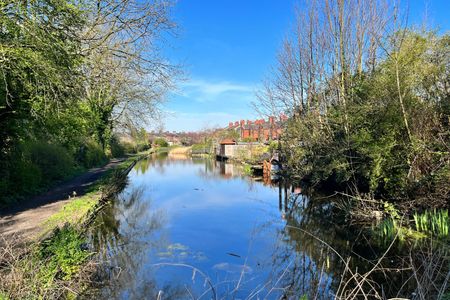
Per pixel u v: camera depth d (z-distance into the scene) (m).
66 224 6.47
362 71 12.67
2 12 6.93
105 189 12.38
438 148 8.02
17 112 9.39
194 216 10.96
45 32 7.66
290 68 16.73
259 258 6.89
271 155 21.62
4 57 7.10
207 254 7.13
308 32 15.42
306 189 15.91
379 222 8.34
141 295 5.17
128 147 48.94
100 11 10.52
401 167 8.79
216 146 49.38
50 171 13.99
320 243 7.73
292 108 16.86
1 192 9.34
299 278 5.82
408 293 4.86
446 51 9.16
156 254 7.13
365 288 5.22
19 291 4.02
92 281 5.38
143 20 11.48
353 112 10.09
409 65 8.97
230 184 19.36
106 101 23.95
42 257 4.96
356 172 10.41
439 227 6.94
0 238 6.14
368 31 12.88
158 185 19.17
